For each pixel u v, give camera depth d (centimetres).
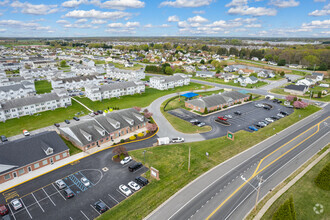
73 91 13562
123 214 4184
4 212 4159
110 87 12338
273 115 9612
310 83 15488
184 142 7131
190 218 4078
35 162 5572
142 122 8244
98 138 6894
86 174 5453
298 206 4378
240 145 6894
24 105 9388
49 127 8350
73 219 4084
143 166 5778
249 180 5178
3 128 8194
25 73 17375
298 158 6153
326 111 10238
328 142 7088
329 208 4344
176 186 4981
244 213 4206
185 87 15100
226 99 10862
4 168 5144
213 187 4938
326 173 4825
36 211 4284
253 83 16550
